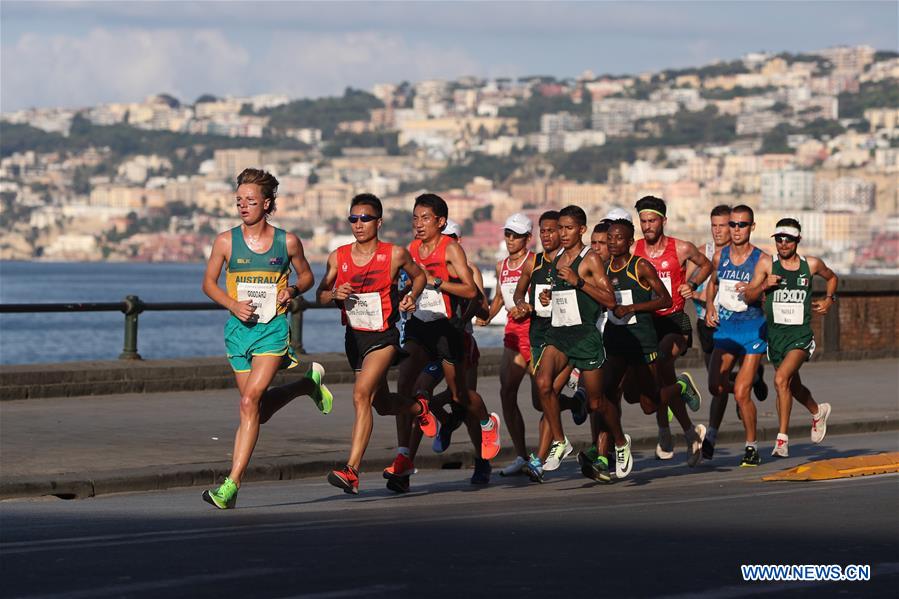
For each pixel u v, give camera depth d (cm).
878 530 2041
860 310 5881
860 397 4384
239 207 2316
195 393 4038
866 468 2752
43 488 2511
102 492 2573
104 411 3584
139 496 2547
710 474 2891
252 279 2308
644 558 1806
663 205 3094
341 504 2398
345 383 4438
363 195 2433
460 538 1956
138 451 2916
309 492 2592
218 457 2864
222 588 1605
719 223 3178
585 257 2634
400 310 2486
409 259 2448
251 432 2303
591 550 1861
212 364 4156
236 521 2142
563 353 2650
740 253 3100
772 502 2339
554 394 2677
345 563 1758
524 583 1647
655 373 2878
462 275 2653
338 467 2909
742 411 3055
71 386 3878
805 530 2038
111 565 1733
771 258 3092
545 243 2698
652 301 2786
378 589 1606
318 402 2433
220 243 2319
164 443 3042
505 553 1836
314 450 3027
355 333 2452
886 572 1733
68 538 1942
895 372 5253
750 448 3031
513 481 2797
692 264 3300
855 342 5872
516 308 2736
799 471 2698
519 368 2856
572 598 1573
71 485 2538
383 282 2428
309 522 2122
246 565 1739
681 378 3067
